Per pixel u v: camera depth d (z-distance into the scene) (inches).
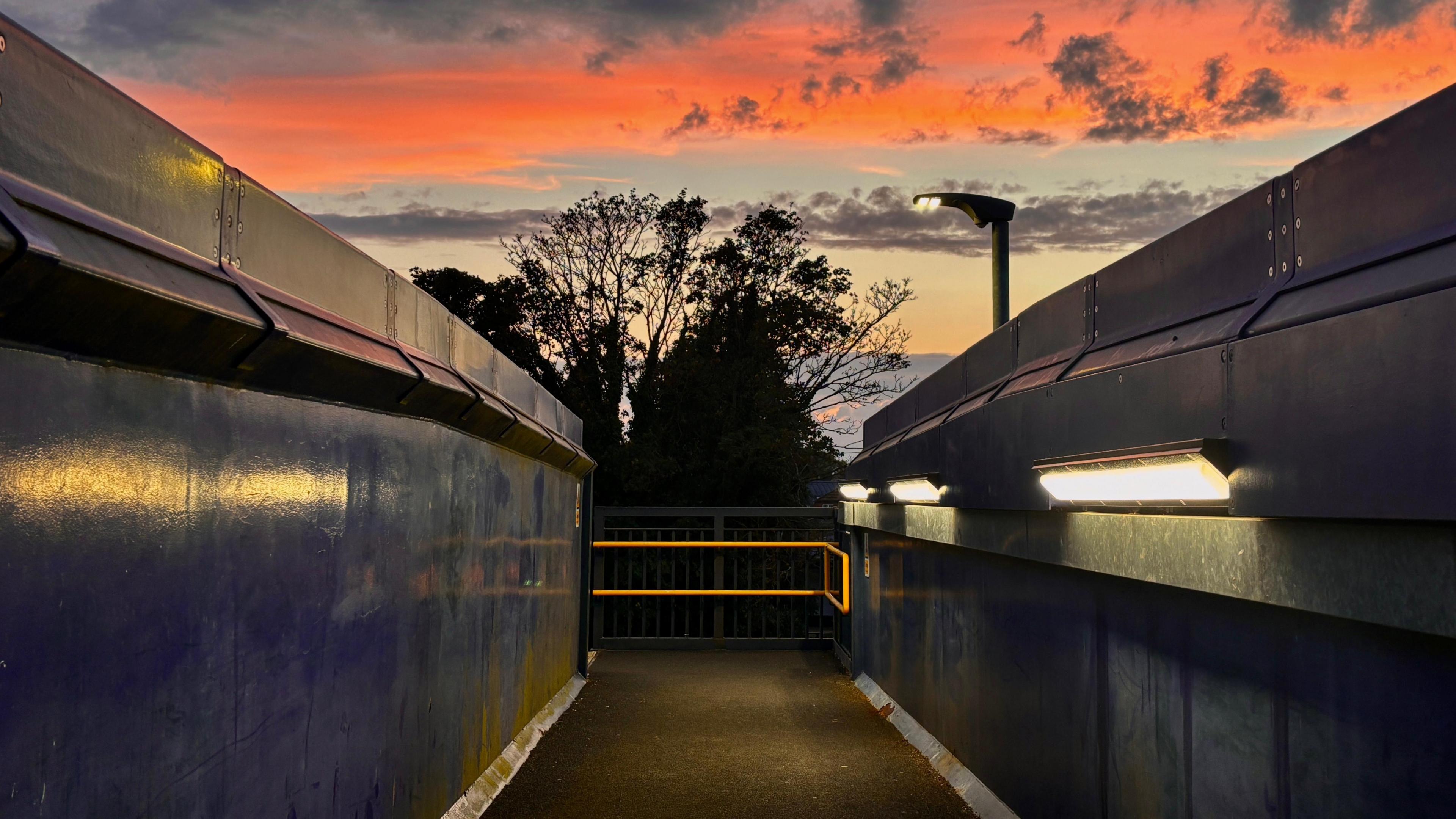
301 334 126.3
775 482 1005.2
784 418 1043.9
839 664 489.7
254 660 123.6
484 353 254.1
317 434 144.3
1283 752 119.0
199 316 101.1
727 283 1090.7
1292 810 117.1
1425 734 95.0
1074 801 189.2
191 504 108.6
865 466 406.3
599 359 1071.0
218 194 117.0
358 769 160.9
